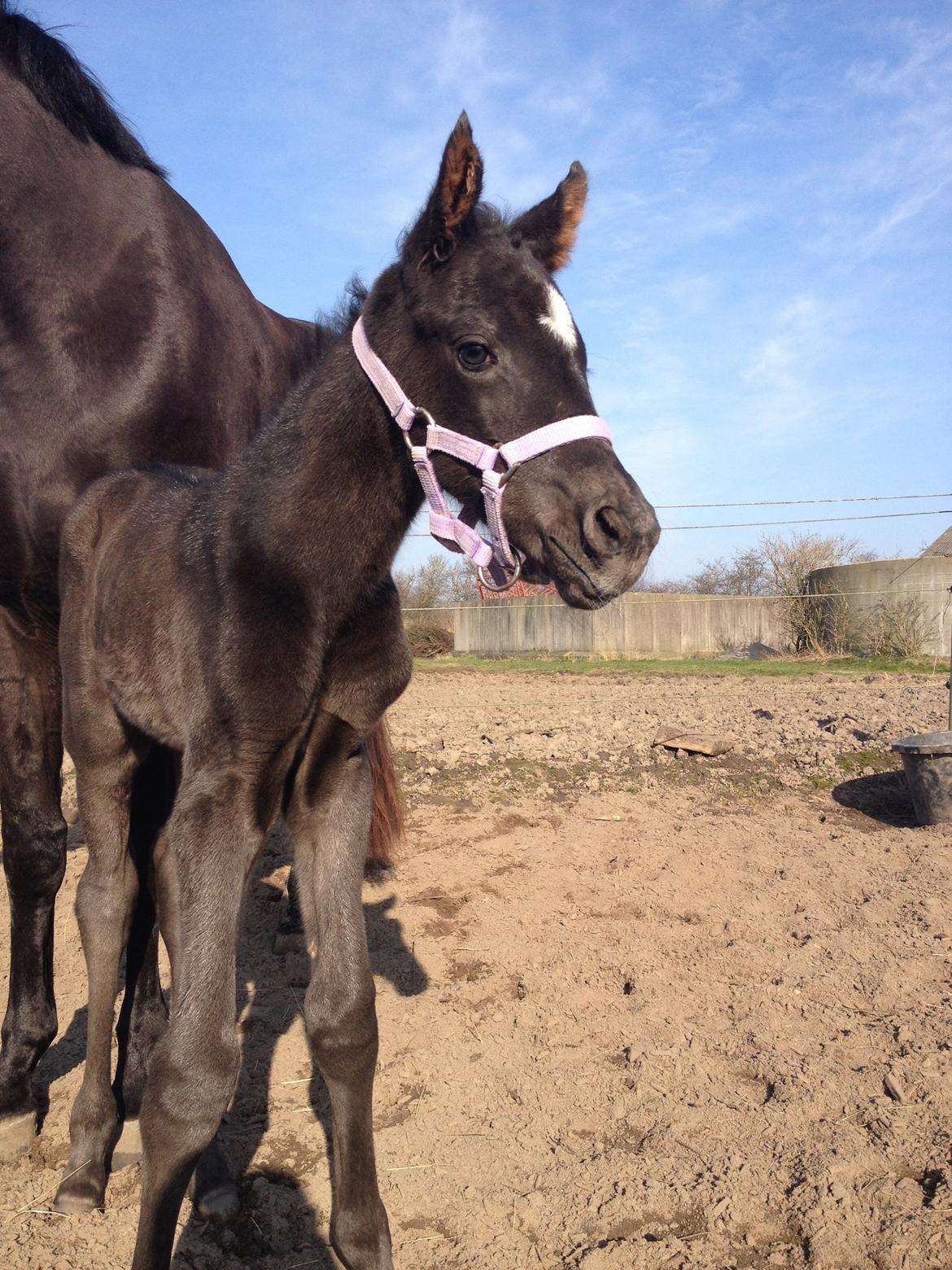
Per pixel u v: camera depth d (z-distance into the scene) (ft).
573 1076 4.71
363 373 3.54
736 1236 3.62
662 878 7.14
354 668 3.53
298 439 3.54
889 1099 4.37
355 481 3.47
